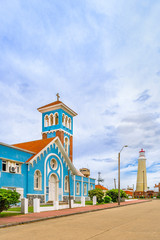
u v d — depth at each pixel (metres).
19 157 29.33
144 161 122.62
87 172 64.38
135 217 17.56
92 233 10.61
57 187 35.47
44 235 10.30
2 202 17.38
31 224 14.41
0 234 10.92
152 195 113.31
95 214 20.73
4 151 27.02
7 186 26.53
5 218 16.67
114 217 17.75
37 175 32.12
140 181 120.38
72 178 40.75
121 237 9.57
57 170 36.12
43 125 45.31
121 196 47.22
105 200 41.72
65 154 37.88
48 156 34.31
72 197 40.03
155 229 11.57
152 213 21.16
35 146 35.19
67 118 46.28
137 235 9.99
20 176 28.86
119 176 36.34
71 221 15.49
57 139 36.84
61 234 10.48
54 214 19.50
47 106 44.66
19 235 10.46
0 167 26.17
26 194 29.45
